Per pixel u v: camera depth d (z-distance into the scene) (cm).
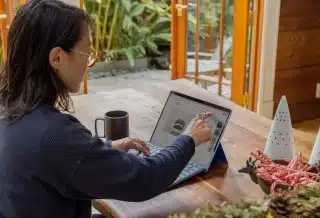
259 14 346
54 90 114
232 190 140
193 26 385
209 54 383
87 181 108
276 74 363
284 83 369
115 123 168
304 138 177
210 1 369
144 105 216
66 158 106
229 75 375
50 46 109
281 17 349
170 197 137
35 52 110
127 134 171
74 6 116
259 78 360
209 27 377
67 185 108
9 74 113
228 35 368
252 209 97
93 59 122
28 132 108
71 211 115
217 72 382
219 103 216
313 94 384
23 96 113
